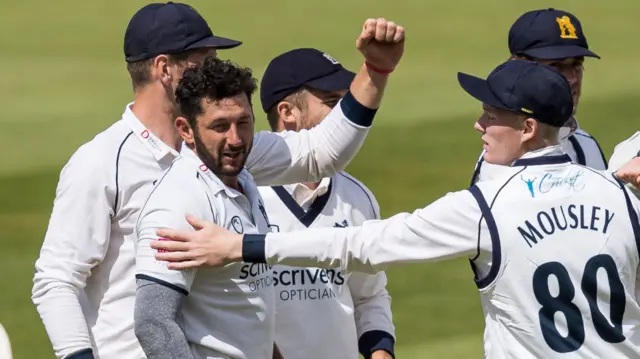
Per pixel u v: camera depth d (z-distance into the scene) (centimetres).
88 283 1609
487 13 10644
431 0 11650
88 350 1530
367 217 1841
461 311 3338
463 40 9144
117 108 6656
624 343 1406
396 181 4903
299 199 1805
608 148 5322
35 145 5712
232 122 1391
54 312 1530
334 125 1645
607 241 1408
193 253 1365
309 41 9356
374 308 1845
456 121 6012
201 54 1614
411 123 5978
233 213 1429
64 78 7781
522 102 1435
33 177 5066
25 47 9394
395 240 1433
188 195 1397
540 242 1398
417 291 3553
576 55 1916
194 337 1395
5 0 12212
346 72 1877
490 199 1416
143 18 1614
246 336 1423
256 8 11381
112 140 1594
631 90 6625
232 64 1410
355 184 1855
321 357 1753
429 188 4791
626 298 1414
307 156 1645
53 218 1577
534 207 1411
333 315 1759
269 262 1412
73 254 1553
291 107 1875
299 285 1744
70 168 1581
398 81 7262
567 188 1428
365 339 1825
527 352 1414
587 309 1398
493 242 1403
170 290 1366
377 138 5662
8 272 3781
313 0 11819
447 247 1418
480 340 3058
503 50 8625
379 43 1602
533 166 1439
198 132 1402
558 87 1441
